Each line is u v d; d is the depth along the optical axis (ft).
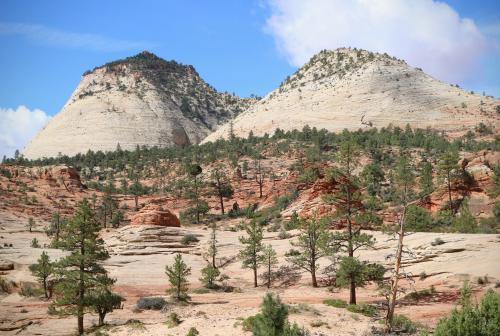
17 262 231.91
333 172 152.25
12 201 411.13
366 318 122.72
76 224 140.67
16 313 168.25
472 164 367.86
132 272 225.56
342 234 147.74
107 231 335.67
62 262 137.80
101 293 143.02
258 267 212.02
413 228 245.86
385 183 358.84
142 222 294.05
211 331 110.11
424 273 168.86
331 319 118.21
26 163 634.43
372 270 140.87
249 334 104.37
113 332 122.83
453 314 78.79
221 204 403.13
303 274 205.87
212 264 238.48
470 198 323.78
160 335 112.57
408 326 107.96
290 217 316.40
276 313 84.79
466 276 156.04
